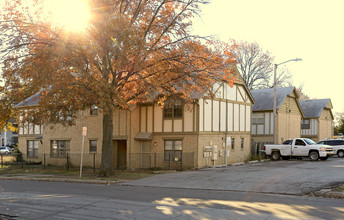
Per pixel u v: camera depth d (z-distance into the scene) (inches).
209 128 1063.6
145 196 523.5
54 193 560.7
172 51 755.4
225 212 388.5
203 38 785.6
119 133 1077.8
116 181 733.9
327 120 2107.5
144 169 1032.2
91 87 668.1
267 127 1590.8
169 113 1061.1
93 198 501.0
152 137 1076.5
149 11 757.9
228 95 1168.2
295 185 599.5
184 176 781.3
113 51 687.1
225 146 1087.6
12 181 807.1
